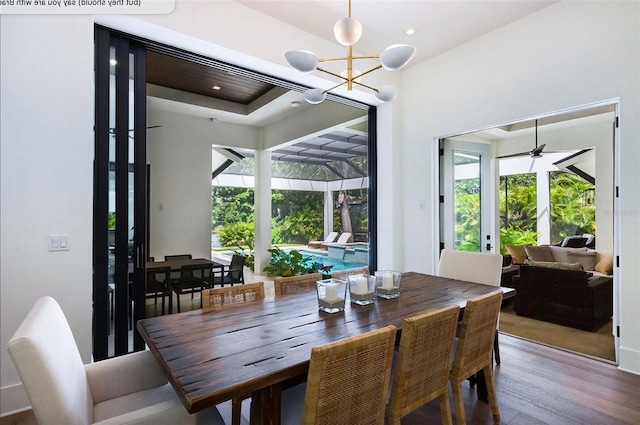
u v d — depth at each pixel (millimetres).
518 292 4125
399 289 2285
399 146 4527
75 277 2287
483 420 1999
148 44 2848
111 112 2639
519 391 2316
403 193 4531
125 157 2684
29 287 2133
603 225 5391
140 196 2754
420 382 1529
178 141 5961
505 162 7781
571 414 2051
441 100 4043
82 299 2311
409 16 3242
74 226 2287
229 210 8719
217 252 8484
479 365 1884
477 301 1723
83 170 2324
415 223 4387
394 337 1294
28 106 2139
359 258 7273
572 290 3652
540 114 3174
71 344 1339
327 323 1699
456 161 4473
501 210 7934
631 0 2643
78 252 2301
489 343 1931
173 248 5852
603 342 3232
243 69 3451
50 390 1051
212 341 1459
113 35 2672
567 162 6344
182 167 5984
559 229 7004
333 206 8922
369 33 3545
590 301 3520
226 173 8680
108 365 1533
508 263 5359
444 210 4320
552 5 3092
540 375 2545
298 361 1259
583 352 2988
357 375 1200
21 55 2123
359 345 1168
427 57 4137
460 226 4527
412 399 1512
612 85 2729
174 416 1253
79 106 2314
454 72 3902
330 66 3762
